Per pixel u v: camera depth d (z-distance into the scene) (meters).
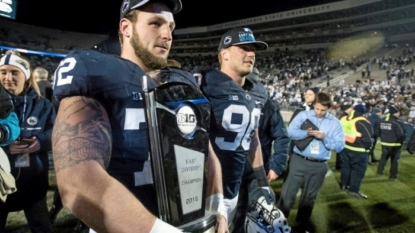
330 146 3.03
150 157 0.82
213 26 44.03
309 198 3.17
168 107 0.81
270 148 3.02
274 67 31.62
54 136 0.76
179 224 0.83
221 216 1.02
